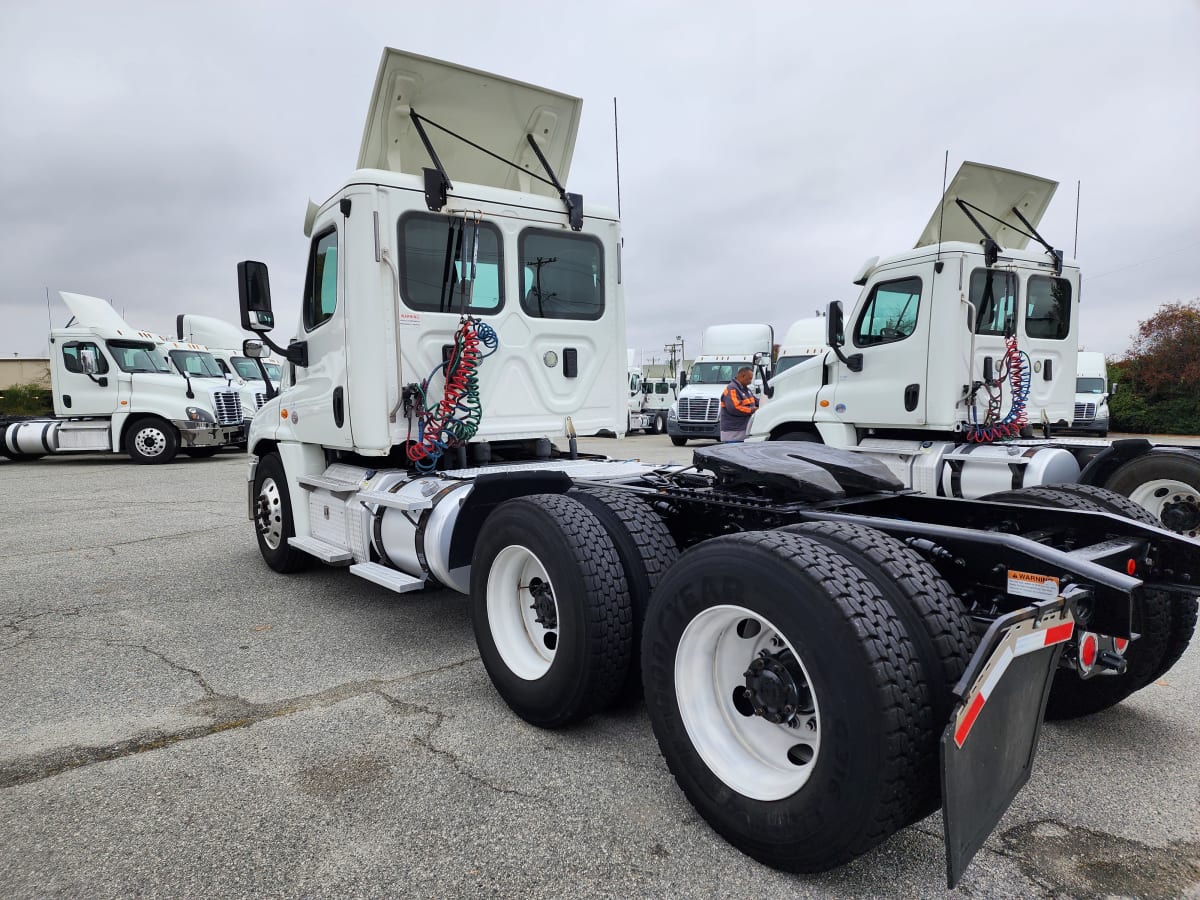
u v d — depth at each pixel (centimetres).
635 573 296
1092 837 241
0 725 323
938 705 203
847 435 734
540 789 270
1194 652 417
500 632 336
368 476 459
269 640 434
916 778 197
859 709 195
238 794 266
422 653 413
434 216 443
